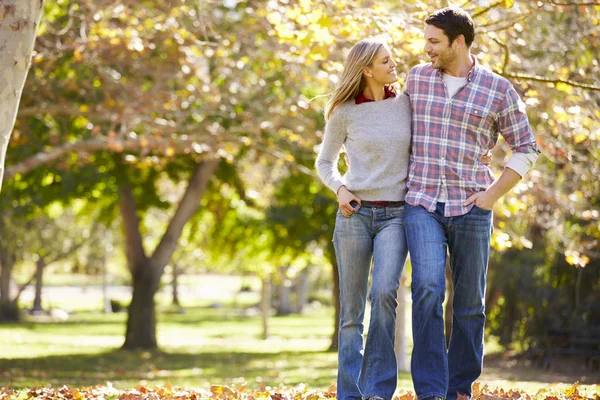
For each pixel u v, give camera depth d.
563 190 15.40
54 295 78.94
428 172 5.30
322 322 51.69
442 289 5.13
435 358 5.16
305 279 65.31
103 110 17.02
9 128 6.69
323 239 26.78
